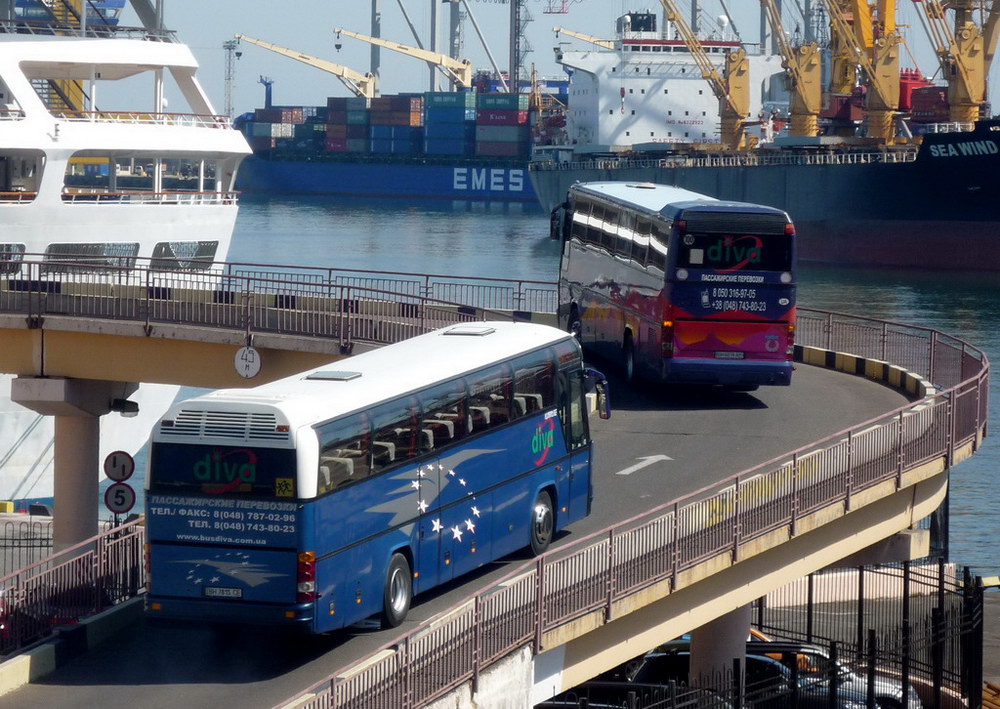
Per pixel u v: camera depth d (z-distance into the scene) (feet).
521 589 133.28
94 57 374.02
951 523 405.18
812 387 280.72
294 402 132.67
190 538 132.98
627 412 250.98
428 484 147.84
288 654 137.08
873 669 185.57
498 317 274.16
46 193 360.48
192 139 383.04
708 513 157.38
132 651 138.72
